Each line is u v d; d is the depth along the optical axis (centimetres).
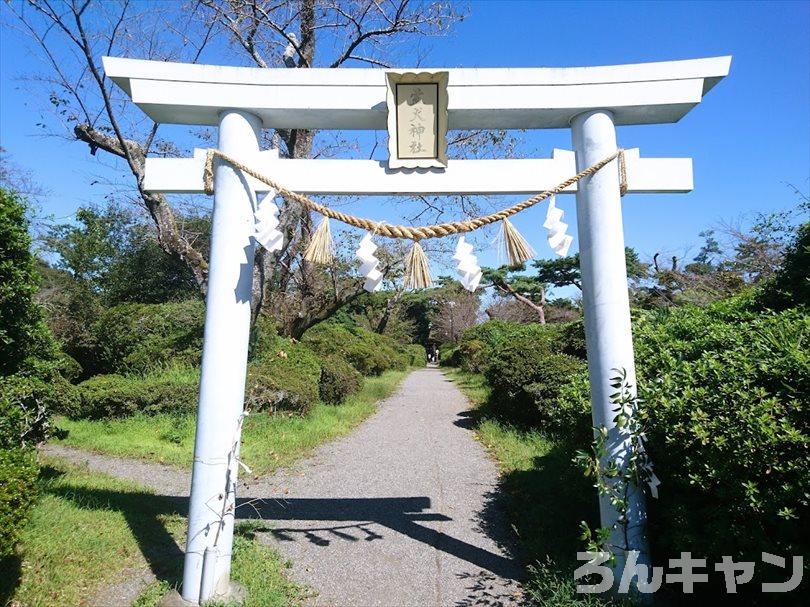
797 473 216
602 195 300
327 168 310
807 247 352
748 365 255
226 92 304
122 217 1669
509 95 304
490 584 325
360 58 975
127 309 1057
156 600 289
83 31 822
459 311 3209
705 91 310
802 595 225
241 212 304
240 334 299
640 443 287
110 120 881
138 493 472
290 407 812
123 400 765
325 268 1133
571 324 830
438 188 307
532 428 704
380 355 1712
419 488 516
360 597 311
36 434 436
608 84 303
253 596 294
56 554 329
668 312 495
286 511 450
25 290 419
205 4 895
